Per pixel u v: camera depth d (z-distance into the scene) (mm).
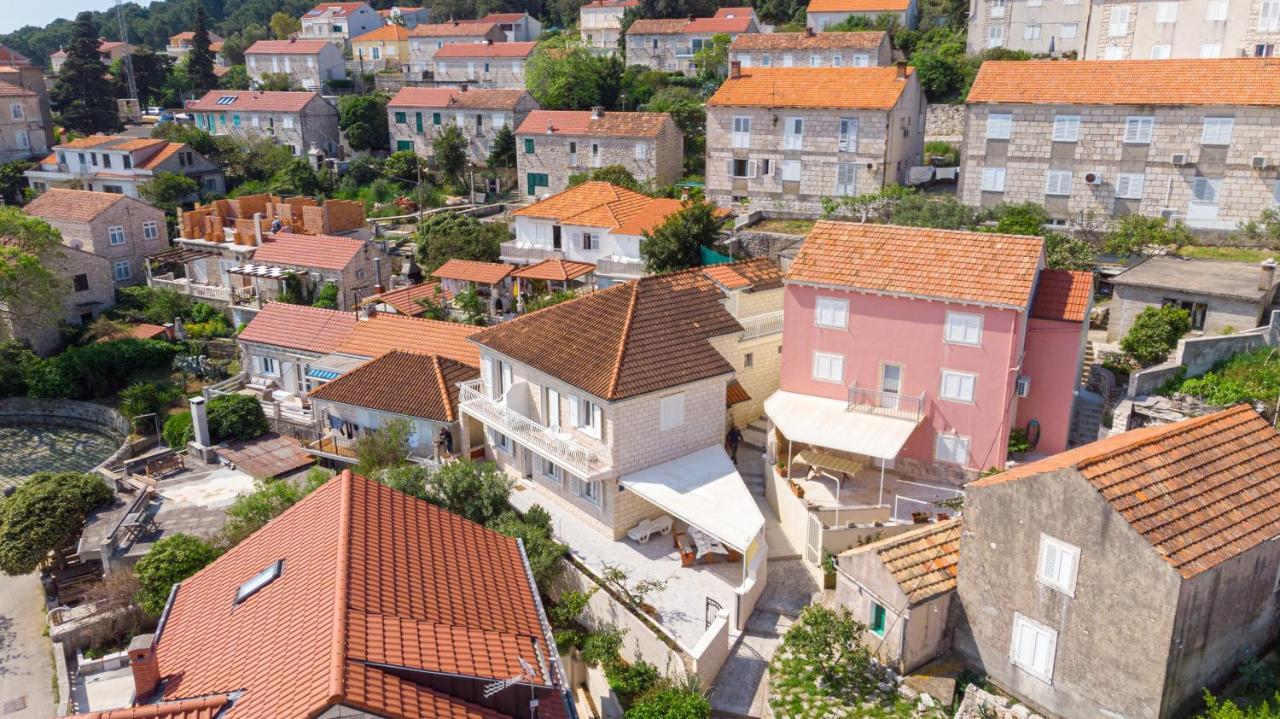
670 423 37219
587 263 67625
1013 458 37656
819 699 25906
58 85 124562
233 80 141250
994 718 23859
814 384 40094
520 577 26141
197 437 49781
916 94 70250
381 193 101688
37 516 41062
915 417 37375
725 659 29547
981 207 59219
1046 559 23203
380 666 19875
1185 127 53219
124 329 72688
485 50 122250
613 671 29094
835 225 41156
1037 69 58562
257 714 19156
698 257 58344
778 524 37188
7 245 69375
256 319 60656
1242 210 52875
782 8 123312
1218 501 22984
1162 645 21062
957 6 102750
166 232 86812
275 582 23922
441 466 40906
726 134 70625
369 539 24094
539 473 41219
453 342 52156
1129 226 52219
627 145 85500
